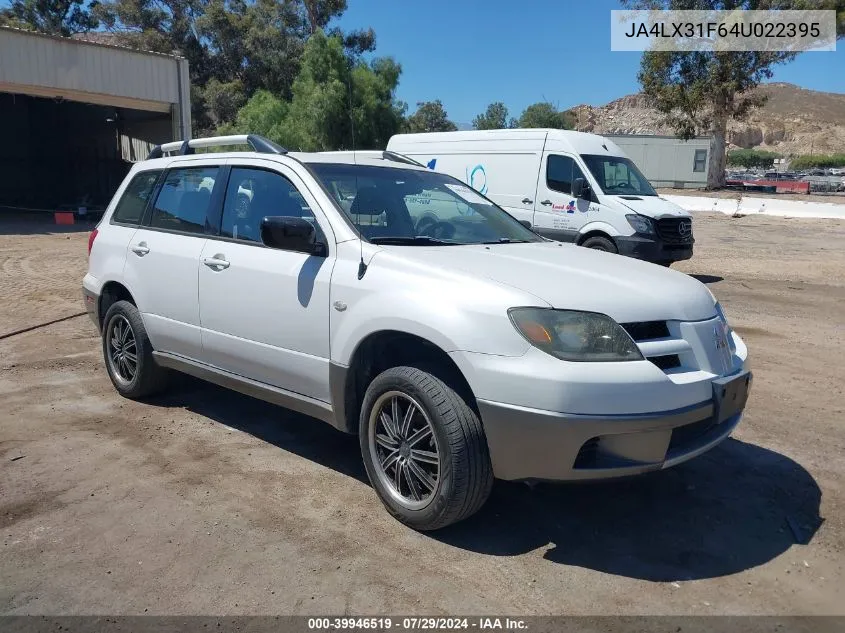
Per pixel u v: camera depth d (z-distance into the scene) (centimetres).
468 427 340
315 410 419
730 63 3403
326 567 337
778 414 553
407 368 364
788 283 1234
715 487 425
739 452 478
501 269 375
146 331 541
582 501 407
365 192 452
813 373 668
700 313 373
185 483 424
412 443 366
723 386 354
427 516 357
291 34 4894
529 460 328
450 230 474
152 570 333
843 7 3183
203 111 4697
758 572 337
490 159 1291
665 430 330
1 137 3147
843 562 346
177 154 583
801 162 9644
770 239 2000
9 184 3197
